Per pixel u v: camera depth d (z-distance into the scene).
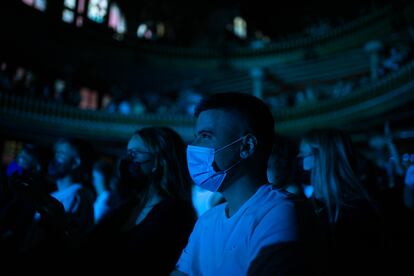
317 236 0.95
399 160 2.96
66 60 15.73
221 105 1.12
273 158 2.14
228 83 18.50
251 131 1.09
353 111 10.65
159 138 1.81
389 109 9.09
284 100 15.66
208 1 20.69
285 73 17.41
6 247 2.24
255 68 16.70
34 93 13.08
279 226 0.91
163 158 1.78
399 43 12.41
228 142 1.08
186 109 15.67
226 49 18.27
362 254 1.46
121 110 15.25
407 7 11.69
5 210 2.34
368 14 13.98
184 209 1.63
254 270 0.89
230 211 1.12
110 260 1.53
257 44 18.11
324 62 15.95
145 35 18.75
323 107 11.96
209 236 1.14
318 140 1.85
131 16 18.72
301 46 16.53
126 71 17.80
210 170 1.08
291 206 0.97
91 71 16.88
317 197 1.79
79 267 1.61
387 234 1.71
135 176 1.81
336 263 1.48
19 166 2.53
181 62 18.33
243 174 1.10
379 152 7.07
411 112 8.56
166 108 16.33
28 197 1.67
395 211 2.21
